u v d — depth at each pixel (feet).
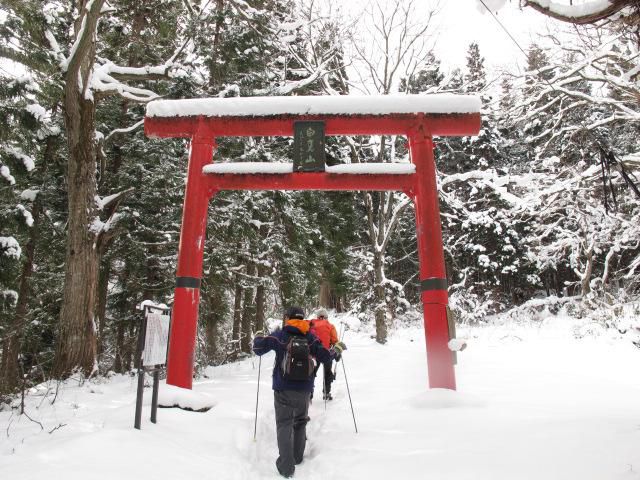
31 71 31.17
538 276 74.43
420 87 62.28
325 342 22.89
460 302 71.56
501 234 72.43
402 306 73.92
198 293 23.59
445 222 75.87
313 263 56.49
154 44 46.42
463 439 13.89
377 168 24.13
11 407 19.84
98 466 10.83
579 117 41.29
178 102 24.68
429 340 22.15
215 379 30.81
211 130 24.79
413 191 24.26
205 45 40.14
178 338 22.58
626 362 28.89
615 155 15.67
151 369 15.56
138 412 14.62
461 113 23.63
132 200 40.86
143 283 42.47
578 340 39.86
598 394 19.72
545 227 57.72
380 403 20.75
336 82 58.18
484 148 72.95
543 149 41.37
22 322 37.65
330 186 24.31
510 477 10.52
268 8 49.60
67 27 41.16
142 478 10.66
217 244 41.78
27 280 41.04
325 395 23.32
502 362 31.55
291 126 24.48
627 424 13.41
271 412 20.43
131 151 42.06
